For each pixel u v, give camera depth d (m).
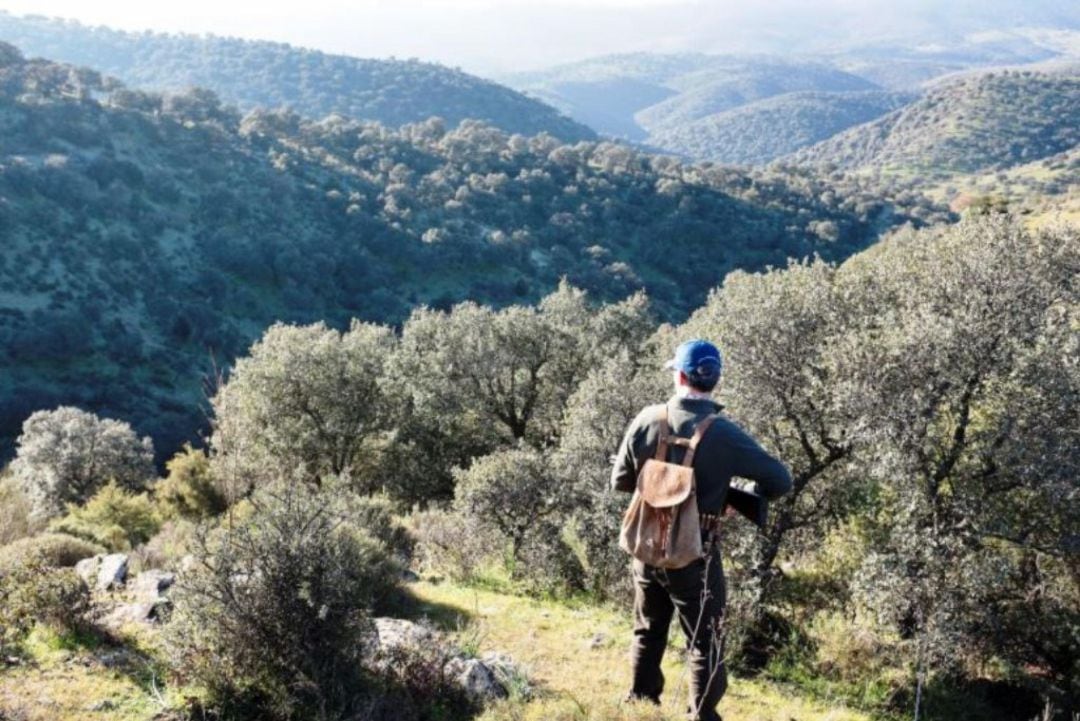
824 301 14.11
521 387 32.62
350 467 29.05
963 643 11.09
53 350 83.25
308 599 4.68
